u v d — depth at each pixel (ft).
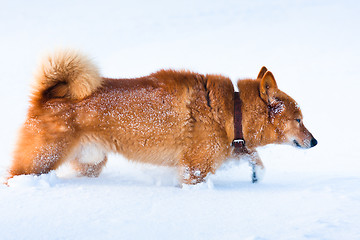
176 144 16.22
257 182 17.80
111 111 15.66
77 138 15.51
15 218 10.19
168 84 16.46
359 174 18.66
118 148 16.20
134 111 15.84
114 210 11.19
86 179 16.14
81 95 15.56
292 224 10.40
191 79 16.79
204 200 12.98
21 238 8.96
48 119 15.05
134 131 15.90
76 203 11.69
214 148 16.38
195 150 16.25
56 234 9.23
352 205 11.98
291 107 17.66
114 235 9.34
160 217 10.85
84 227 9.73
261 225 10.36
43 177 14.82
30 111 15.29
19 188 13.61
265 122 17.53
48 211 10.82
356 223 10.29
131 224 10.12
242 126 17.25
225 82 17.28
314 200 12.82
